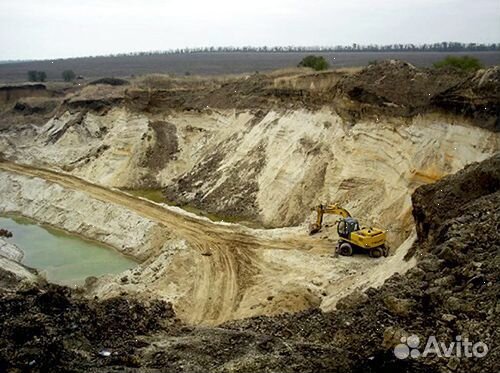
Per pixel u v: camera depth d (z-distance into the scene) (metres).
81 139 50.56
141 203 34.84
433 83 28.36
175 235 28.94
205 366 12.45
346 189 29.52
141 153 44.00
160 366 12.52
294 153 33.84
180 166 42.78
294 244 26.83
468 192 18.81
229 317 21.03
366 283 19.62
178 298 22.39
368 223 27.22
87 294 24.03
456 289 13.73
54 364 12.17
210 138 43.03
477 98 25.27
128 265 28.73
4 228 36.16
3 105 70.56
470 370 11.11
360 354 12.74
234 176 36.78
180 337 14.49
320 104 34.97
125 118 47.62
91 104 52.47
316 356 12.65
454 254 15.02
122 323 15.67
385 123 29.39
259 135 38.06
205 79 55.81
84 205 36.06
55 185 39.78
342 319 14.35
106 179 43.41
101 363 12.61
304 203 30.94
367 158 29.56
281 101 38.94
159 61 193.75
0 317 14.39
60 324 14.38
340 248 24.48
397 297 14.12
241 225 30.47
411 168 26.70
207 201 36.06
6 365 12.01
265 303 21.25
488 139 24.34
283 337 14.20
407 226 25.06
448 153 25.55
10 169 45.66
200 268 25.03
